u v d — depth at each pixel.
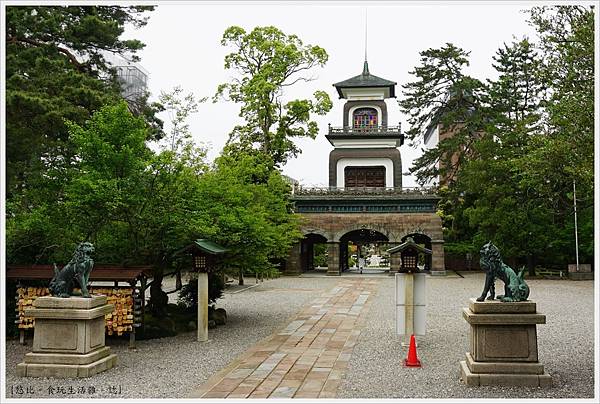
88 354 11.41
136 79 35.25
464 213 41.94
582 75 12.52
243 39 41.19
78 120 17.27
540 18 13.39
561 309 21.84
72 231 15.13
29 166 18.64
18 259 15.74
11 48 18.28
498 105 48.47
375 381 11.04
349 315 20.75
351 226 43.75
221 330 17.33
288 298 26.72
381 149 47.22
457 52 50.69
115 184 13.79
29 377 11.16
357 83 47.56
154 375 11.52
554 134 14.09
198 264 15.61
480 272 46.94
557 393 9.96
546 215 38.72
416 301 14.70
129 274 14.16
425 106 52.03
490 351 10.60
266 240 18.00
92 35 19.94
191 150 17.64
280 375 11.58
